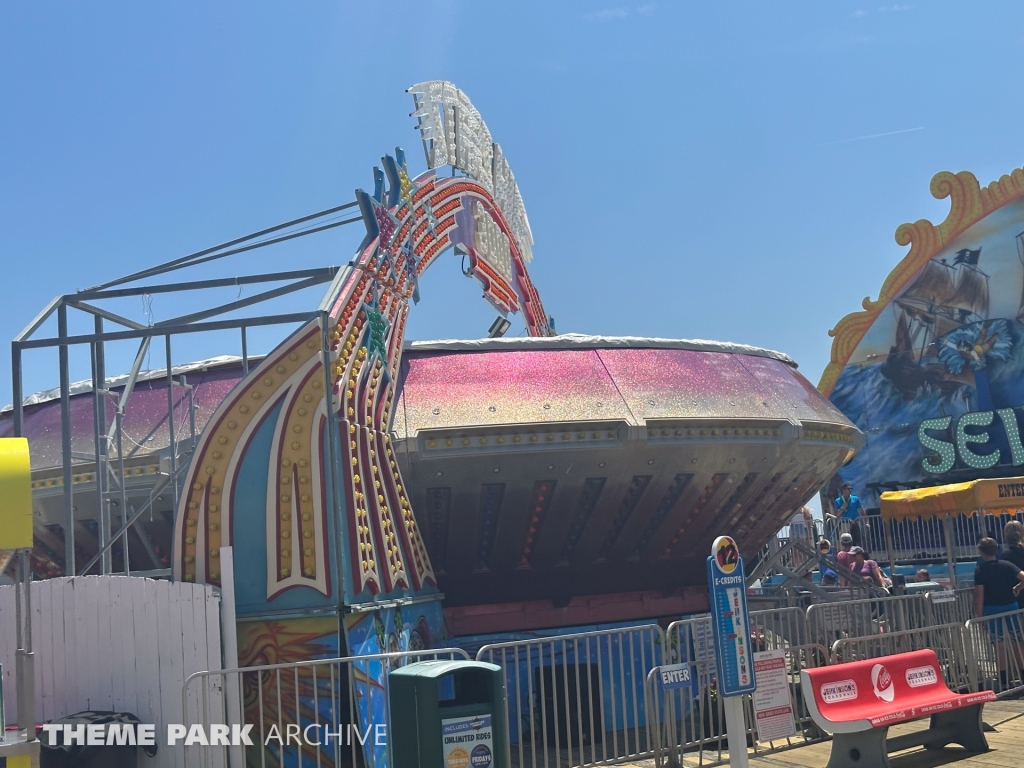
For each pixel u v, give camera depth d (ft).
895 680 28.50
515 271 66.95
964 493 55.62
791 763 29.32
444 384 37.06
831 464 45.70
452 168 50.19
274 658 28.40
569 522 38.78
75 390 40.55
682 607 43.06
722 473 40.09
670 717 28.94
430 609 36.68
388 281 35.50
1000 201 114.21
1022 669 37.68
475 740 22.27
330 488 29.01
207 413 37.14
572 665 39.01
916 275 119.03
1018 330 111.55
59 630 28.45
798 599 48.60
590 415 36.63
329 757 27.48
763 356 44.70
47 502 36.55
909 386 118.11
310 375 29.53
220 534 29.17
